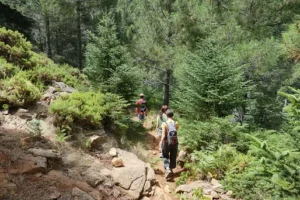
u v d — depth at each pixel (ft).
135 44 49.93
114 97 25.89
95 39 33.91
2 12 51.65
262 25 40.50
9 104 20.02
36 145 16.38
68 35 94.73
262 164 14.05
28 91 21.61
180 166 23.41
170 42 48.08
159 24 46.68
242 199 16.12
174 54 45.29
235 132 23.59
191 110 28.40
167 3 46.21
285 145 15.89
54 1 66.03
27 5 71.05
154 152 26.55
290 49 21.79
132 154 21.07
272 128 40.45
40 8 68.54
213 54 28.78
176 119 33.22
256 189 15.78
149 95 57.26
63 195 12.79
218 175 19.71
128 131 29.32
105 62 33.30
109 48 33.32
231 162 20.35
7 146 15.05
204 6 42.55
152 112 46.83
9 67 24.90
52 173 14.29
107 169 17.38
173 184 20.26
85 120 21.54
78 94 24.20
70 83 33.09
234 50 37.88
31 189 12.48
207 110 27.71
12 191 11.92
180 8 42.27
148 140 29.35
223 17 41.81
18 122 18.44
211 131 24.02
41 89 25.07
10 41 29.96
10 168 13.28
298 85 56.34
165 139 21.50
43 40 92.94
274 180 12.98
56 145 17.54
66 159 16.43
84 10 76.95
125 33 64.18
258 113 41.98
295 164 13.56
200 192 17.26
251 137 14.44
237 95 27.09
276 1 37.78
